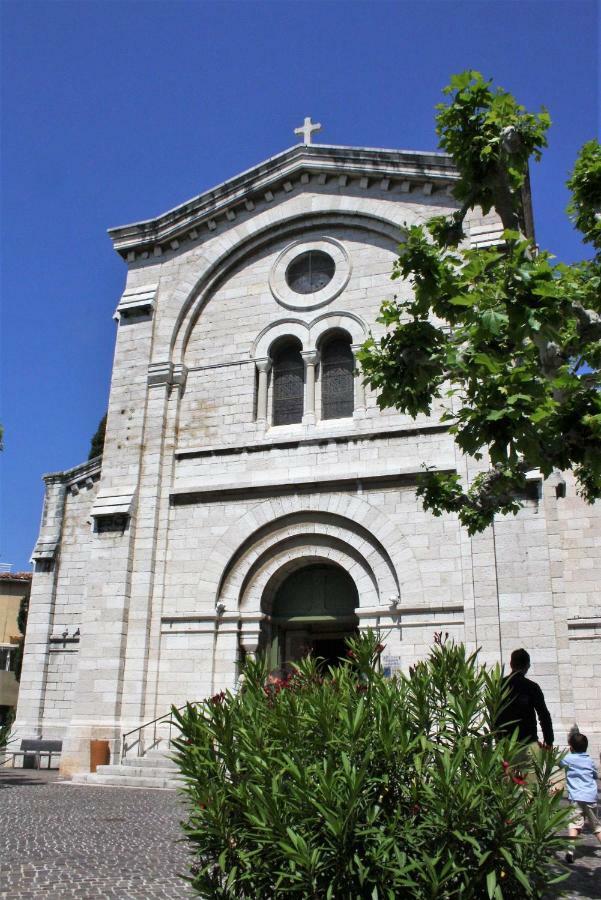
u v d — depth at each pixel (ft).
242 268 75.00
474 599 57.21
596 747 57.98
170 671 63.98
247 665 26.05
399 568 60.13
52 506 81.46
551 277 31.19
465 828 18.86
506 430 30.45
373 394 66.13
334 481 63.82
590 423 30.19
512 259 31.27
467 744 20.34
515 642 55.42
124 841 36.06
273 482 65.41
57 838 36.35
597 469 31.58
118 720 63.26
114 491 69.82
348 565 62.44
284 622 65.72
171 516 68.44
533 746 30.86
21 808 45.93
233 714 22.89
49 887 27.20
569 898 26.27
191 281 75.36
